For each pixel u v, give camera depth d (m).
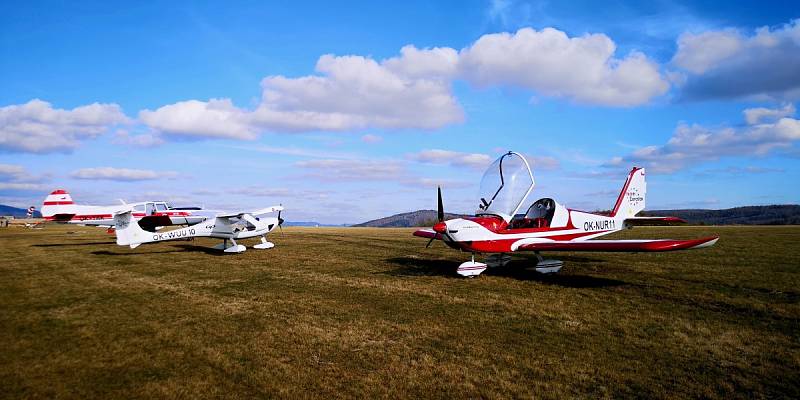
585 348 4.59
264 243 15.86
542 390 3.59
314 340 4.96
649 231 22.44
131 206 25.33
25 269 10.87
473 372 3.98
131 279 9.20
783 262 9.91
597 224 10.82
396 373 3.98
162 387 3.76
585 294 7.19
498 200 9.63
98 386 3.79
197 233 14.79
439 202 9.48
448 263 11.44
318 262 11.78
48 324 5.75
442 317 5.88
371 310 6.31
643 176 12.05
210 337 5.11
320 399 3.48
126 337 5.16
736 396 3.43
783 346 4.53
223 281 8.84
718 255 11.34
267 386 3.74
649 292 7.19
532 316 5.88
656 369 3.99
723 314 5.76
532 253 12.51
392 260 12.13
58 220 23.30
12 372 4.11
